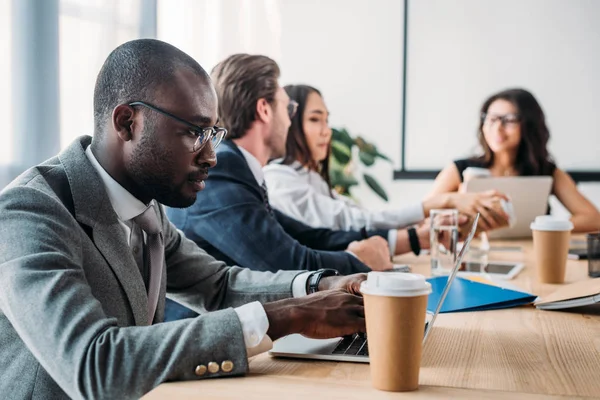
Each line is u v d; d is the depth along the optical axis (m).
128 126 1.06
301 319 0.94
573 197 3.33
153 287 1.16
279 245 1.77
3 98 2.81
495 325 1.15
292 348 0.97
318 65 4.99
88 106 3.17
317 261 1.76
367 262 1.94
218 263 1.38
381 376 0.78
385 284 0.77
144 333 0.84
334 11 4.93
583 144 4.59
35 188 0.97
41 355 0.84
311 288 1.24
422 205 2.40
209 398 0.76
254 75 1.98
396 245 2.15
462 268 1.81
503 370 0.88
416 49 4.80
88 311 0.85
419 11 4.77
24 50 2.88
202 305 1.35
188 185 1.10
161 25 3.90
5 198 0.95
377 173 4.92
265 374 0.86
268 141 2.04
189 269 1.36
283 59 5.04
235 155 1.85
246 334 0.88
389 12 4.83
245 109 1.97
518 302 1.32
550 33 4.59
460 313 1.26
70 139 3.10
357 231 2.21
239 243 1.76
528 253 2.22
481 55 4.70
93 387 0.81
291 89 2.76
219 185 1.80
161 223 1.33
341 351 0.95
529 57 4.63
